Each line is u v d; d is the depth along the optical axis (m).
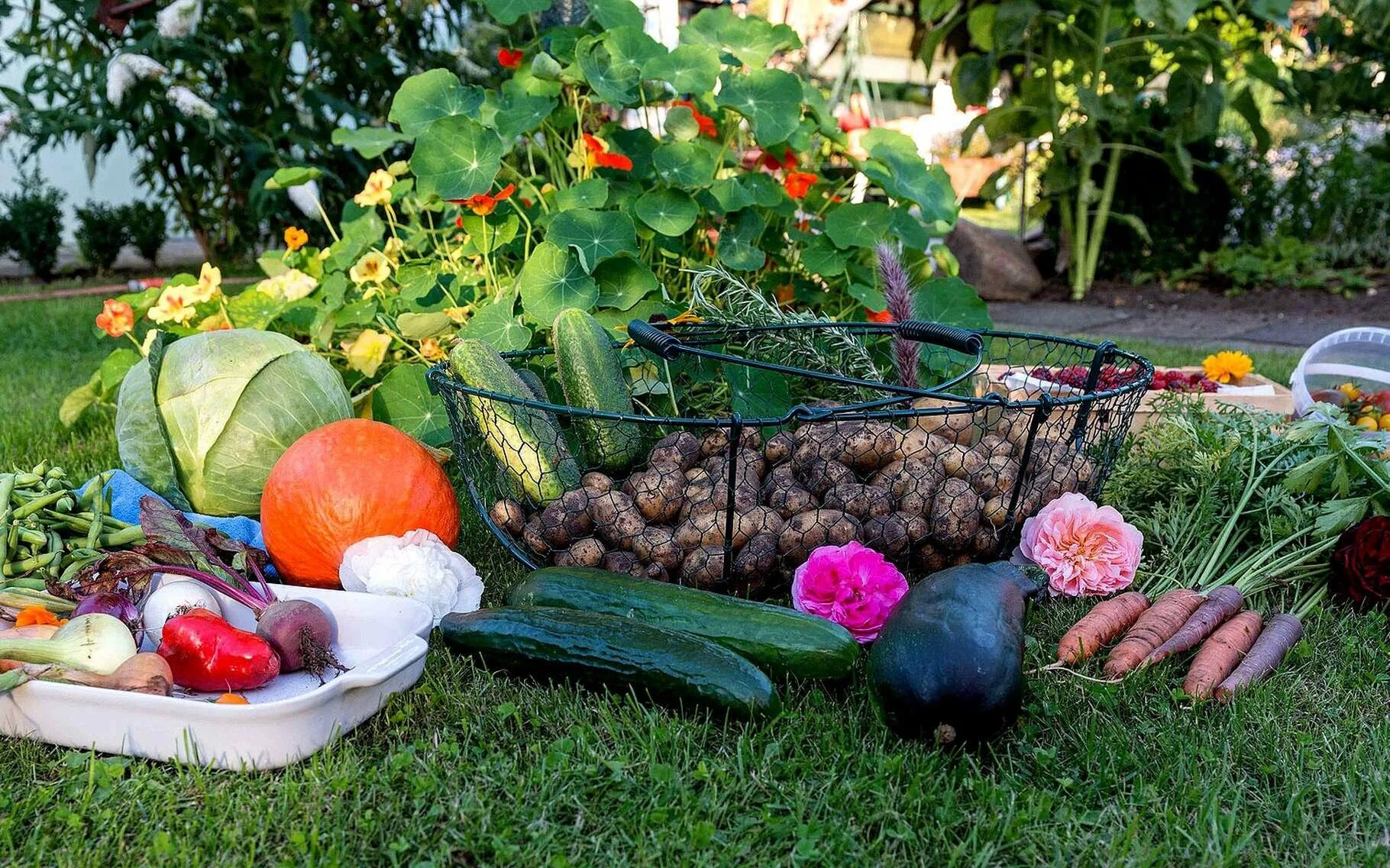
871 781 1.55
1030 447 2.11
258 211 6.88
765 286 3.47
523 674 1.88
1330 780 1.60
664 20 4.50
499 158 3.11
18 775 1.62
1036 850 1.44
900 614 1.72
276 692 1.82
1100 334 6.32
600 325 2.46
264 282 3.41
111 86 6.23
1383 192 7.90
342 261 3.51
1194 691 1.83
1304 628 2.17
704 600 1.96
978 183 7.62
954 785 1.58
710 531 2.13
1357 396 3.15
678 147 3.17
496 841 1.42
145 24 7.01
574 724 1.75
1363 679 1.94
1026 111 7.68
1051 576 2.15
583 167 3.39
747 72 3.32
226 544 2.05
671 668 1.76
